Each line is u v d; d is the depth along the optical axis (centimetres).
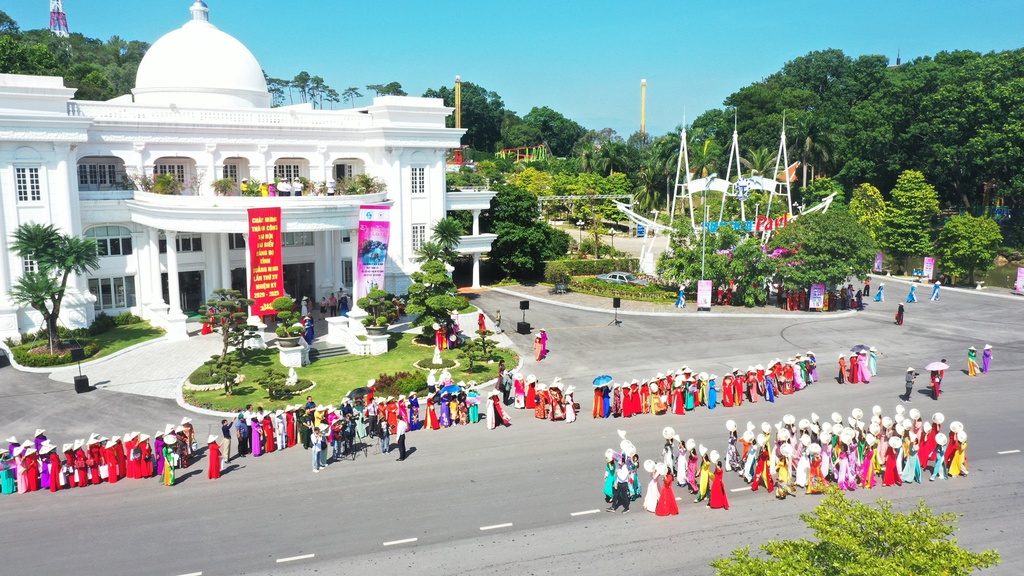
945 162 8900
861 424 2717
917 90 9456
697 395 3550
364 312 4672
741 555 1586
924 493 2586
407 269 5903
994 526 2328
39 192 4547
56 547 2198
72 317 4684
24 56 8131
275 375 3662
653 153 10656
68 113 4709
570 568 2073
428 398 3262
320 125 5606
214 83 5416
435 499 2523
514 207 7062
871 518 1528
